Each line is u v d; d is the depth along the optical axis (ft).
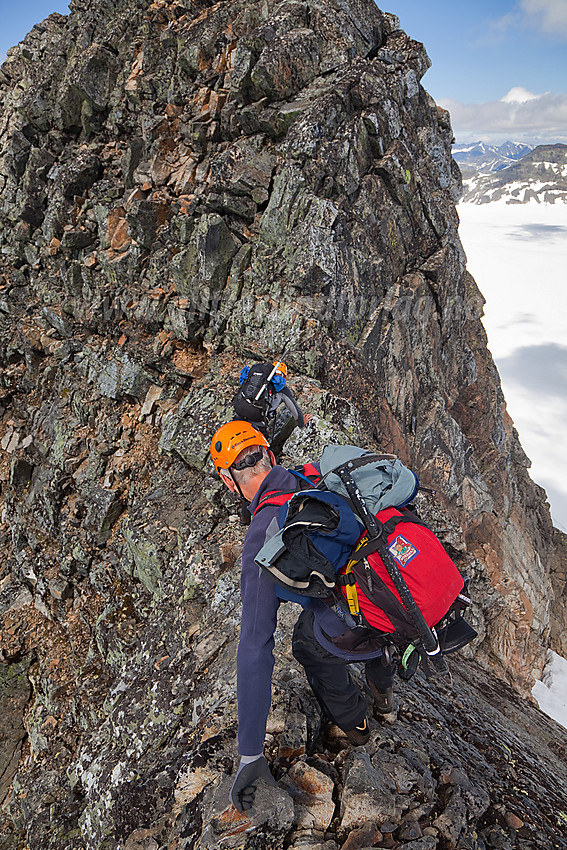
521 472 53.67
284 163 26.07
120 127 33.96
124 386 29.91
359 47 28.96
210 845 7.62
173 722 13.55
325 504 7.28
